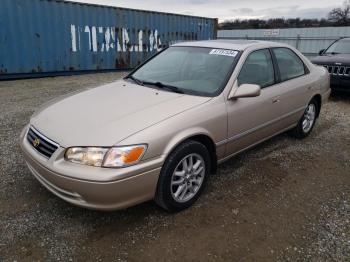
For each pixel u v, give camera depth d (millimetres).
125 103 3016
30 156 2730
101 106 2980
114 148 2402
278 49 4199
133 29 12352
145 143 2490
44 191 3203
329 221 2877
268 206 3090
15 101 7125
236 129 3363
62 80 10094
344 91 7586
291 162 4098
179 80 3529
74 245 2477
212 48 3803
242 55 3539
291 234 2686
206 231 2693
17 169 3648
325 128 5543
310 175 3766
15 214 2822
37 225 2689
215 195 3256
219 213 2951
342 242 2600
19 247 2432
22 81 9703
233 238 2615
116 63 12188
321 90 4953
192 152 2887
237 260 2379
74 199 2531
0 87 8719
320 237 2654
